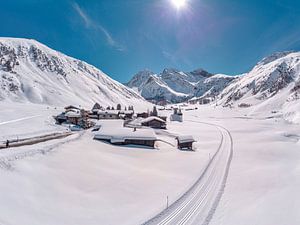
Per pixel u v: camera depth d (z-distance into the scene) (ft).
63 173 131.13
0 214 81.35
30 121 295.69
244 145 277.44
